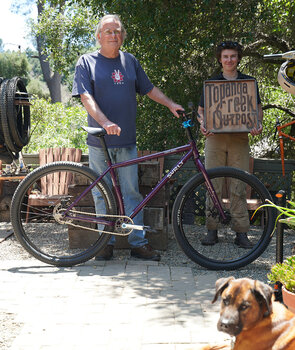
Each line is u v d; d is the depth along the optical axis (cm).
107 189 484
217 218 539
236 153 535
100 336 322
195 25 838
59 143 1389
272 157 1083
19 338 319
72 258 483
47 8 1421
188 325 338
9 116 834
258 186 479
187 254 476
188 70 914
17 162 884
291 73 424
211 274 460
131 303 380
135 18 789
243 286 221
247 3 823
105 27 478
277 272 296
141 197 506
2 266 484
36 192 727
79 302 383
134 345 309
